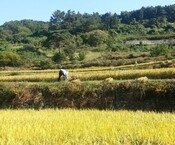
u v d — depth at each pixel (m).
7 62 103.94
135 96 30.86
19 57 107.94
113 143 12.00
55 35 151.75
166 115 18.12
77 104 32.44
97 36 158.62
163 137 12.29
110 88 32.00
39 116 19.03
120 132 13.32
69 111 22.27
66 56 120.19
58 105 32.97
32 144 12.21
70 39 153.25
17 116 19.42
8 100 34.28
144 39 175.38
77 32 196.00
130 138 12.52
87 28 198.88
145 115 18.27
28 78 51.66
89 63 87.00
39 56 135.00
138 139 12.36
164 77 45.22
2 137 13.26
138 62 82.31
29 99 33.91
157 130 13.30
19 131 13.91
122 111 21.53
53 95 33.56
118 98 31.41
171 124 14.61
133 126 14.43
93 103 31.98
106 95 31.95
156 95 30.25
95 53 132.25
